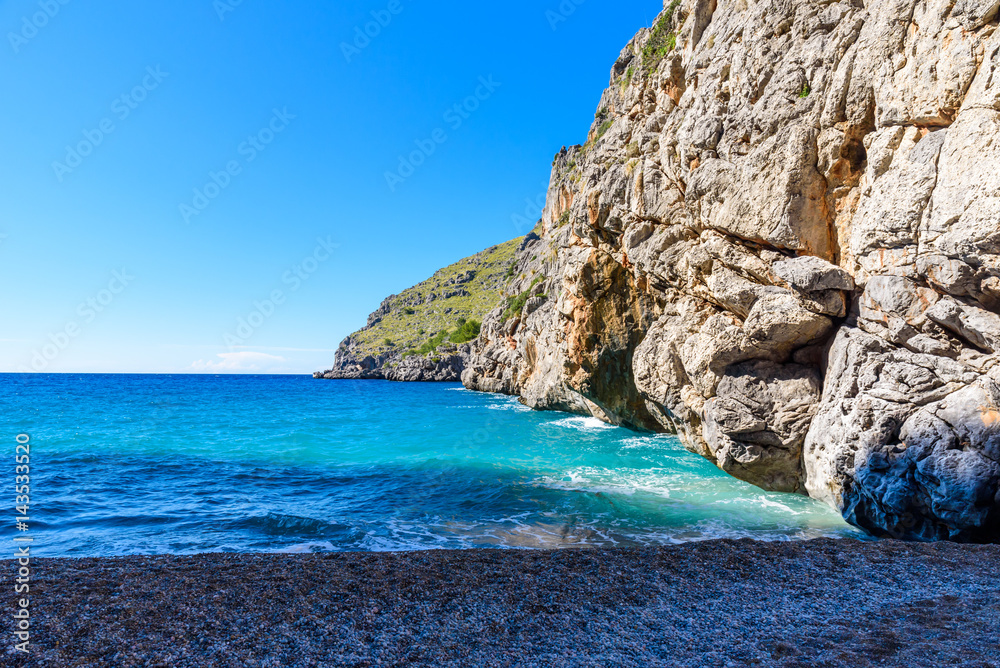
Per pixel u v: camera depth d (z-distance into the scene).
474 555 8.77
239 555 8.83
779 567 8.04
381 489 16.50
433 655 5.31
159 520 13.14
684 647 5.48
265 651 5.36
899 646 5.32
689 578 7.59
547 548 10.82
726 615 6.30
